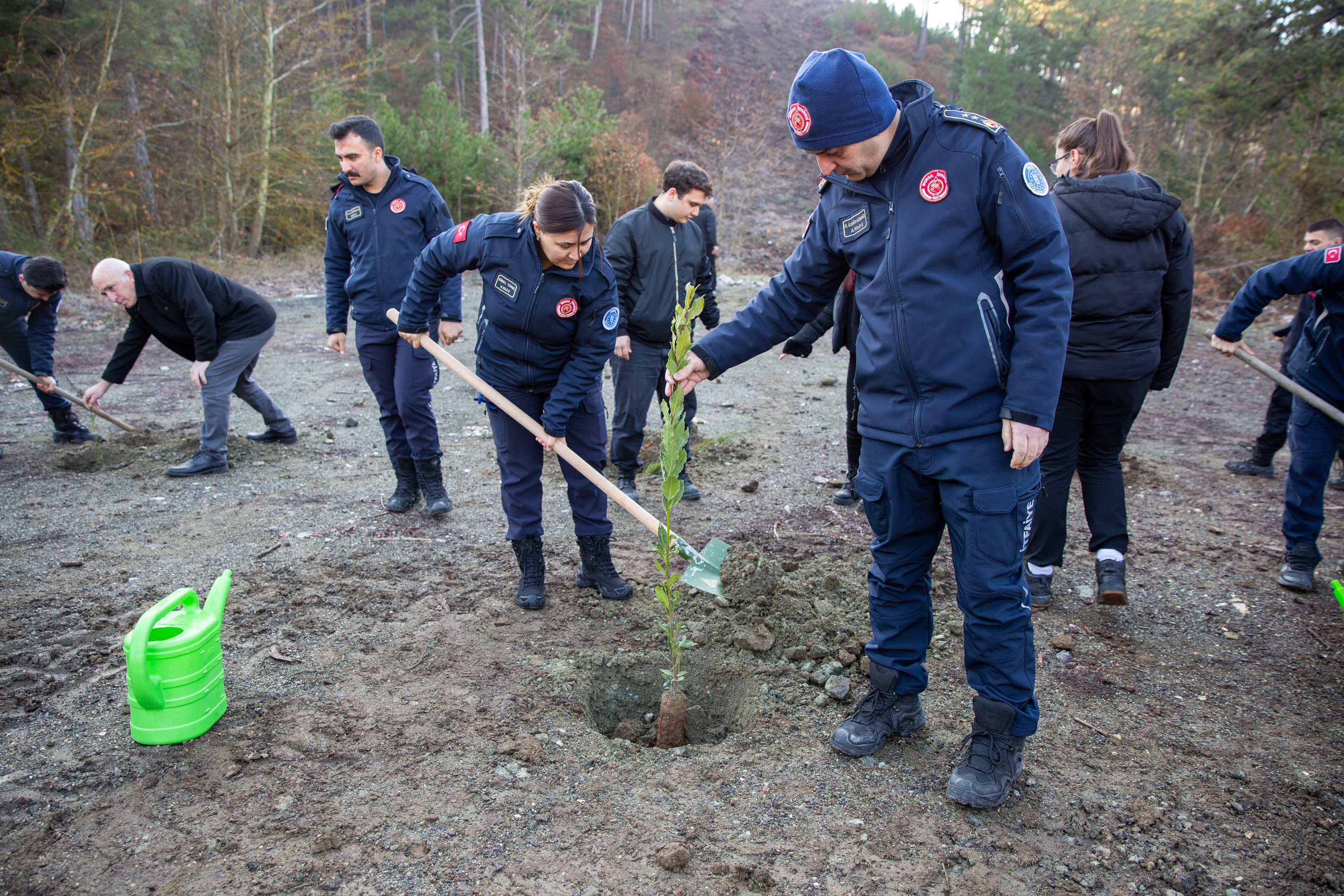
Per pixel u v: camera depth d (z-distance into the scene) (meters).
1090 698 2.91
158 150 18.08
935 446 2.21
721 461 5.61
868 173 2.16
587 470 3.21
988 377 2.15
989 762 2.32
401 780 2.37
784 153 29.34
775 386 7.95
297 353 8.91
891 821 2.26
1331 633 3.39
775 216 25.59
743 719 2.81
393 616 3.35
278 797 2.29
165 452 5.48
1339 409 3.65
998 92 29.55
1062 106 29.09
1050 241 2.05
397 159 4.17
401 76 30.30
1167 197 3.08
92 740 2.52
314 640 3.14
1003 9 30.30
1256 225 15.08
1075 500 5.09
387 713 2.69
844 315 4.37
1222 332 3.79
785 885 2.03
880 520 2.42
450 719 2.67
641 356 4.48
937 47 46.41
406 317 3.38
